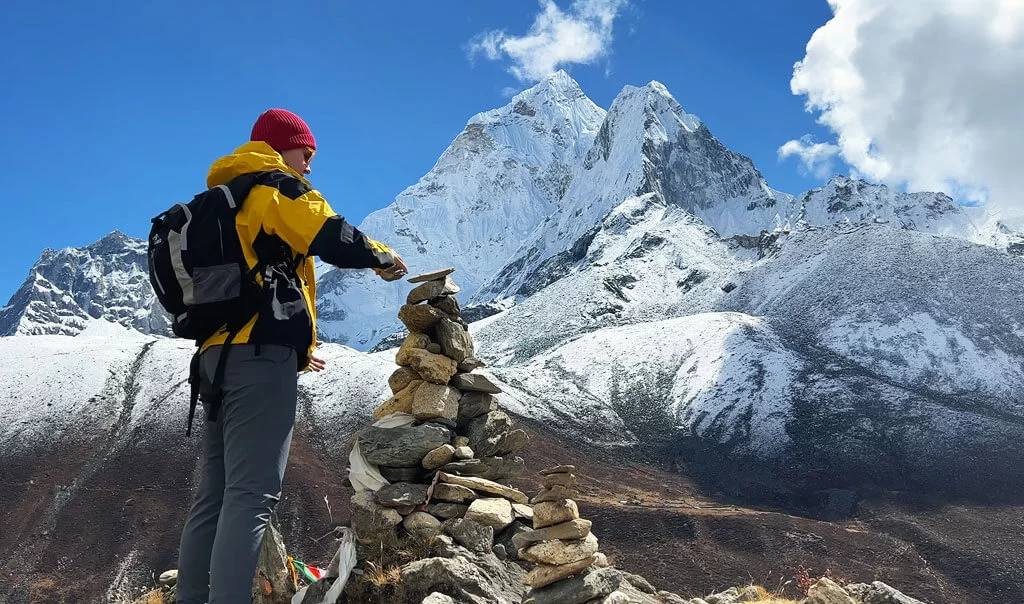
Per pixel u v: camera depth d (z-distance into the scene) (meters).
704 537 121.88
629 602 6.79
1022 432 167.50
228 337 4.29
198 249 4.25
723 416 190.62
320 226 4.36
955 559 119.62
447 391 8.24
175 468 149.12
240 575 4.13
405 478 7.94
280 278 4.46
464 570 7.01
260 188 4.41
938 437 168.25
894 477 156.50
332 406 175.38
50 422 167.62
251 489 4.26
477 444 8.41
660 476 163.88
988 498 146.00
